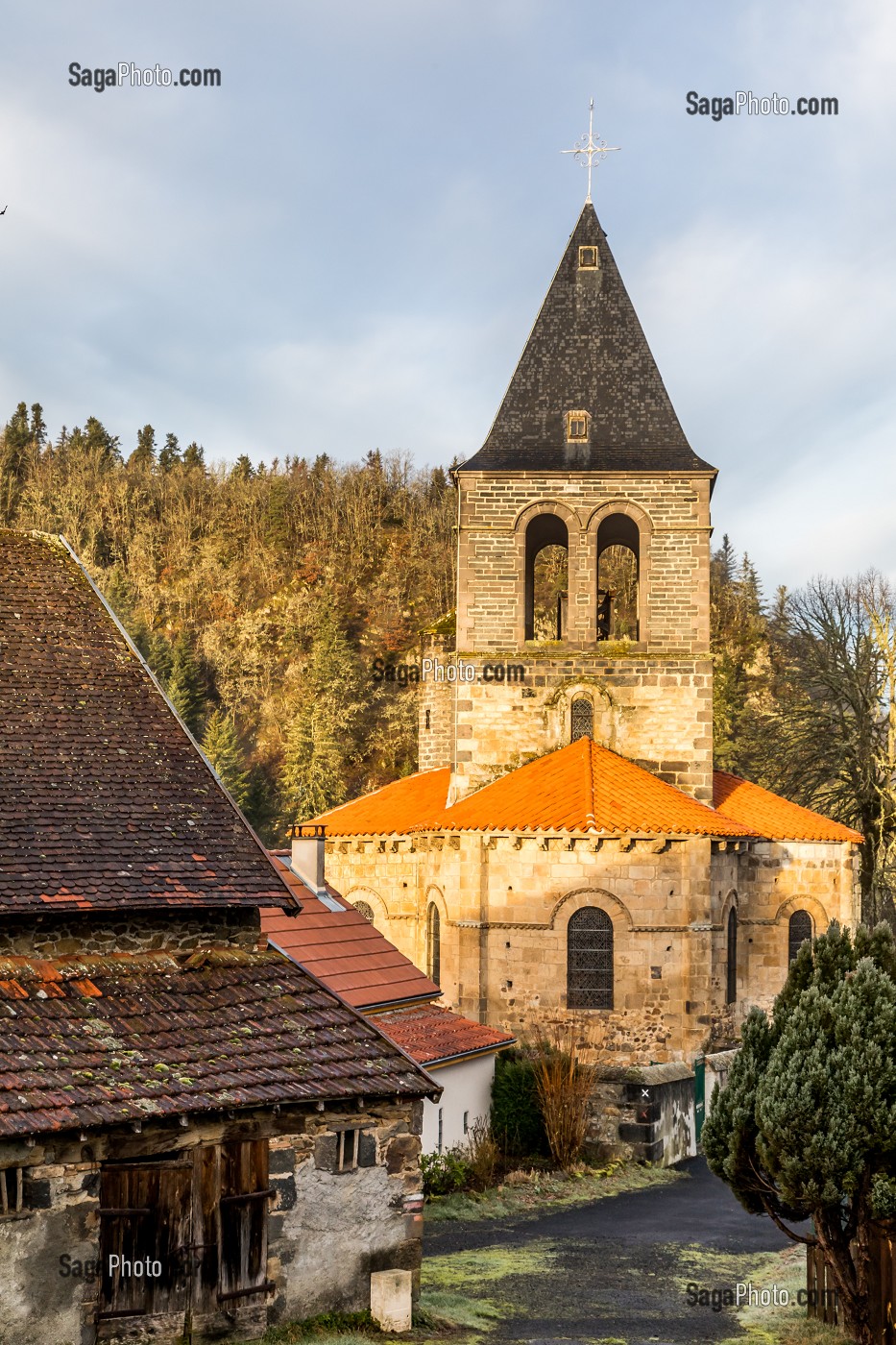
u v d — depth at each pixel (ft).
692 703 128.47
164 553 437.17
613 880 116.16
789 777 180.55
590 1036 115.65
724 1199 101.55
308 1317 59.77
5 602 75.15
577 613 130.41
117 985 61.31
